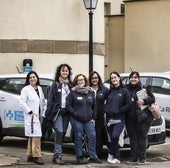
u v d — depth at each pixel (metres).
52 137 11.48
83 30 18.38
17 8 17.52
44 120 10.31
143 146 10.56
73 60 18.19
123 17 26.06
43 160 10.74
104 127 10.92
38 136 10.25
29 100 10.26
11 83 12.29
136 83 10.68
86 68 18.45
